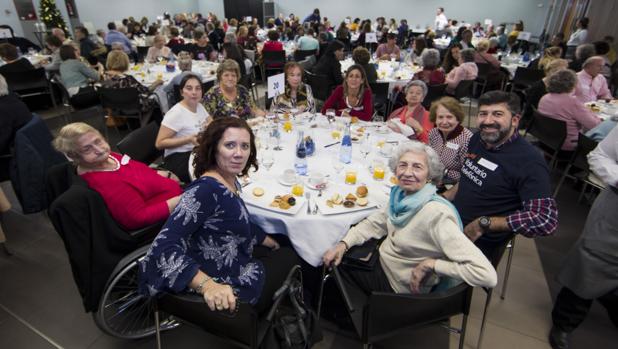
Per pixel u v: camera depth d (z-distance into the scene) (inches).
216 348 62.7
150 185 66.8
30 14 356.2
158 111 160.4
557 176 131.5
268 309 51.3
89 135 56.7
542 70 189.0
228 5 566.6
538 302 75.2
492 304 74.4
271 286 53.6
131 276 57.7
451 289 43.8
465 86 171.9
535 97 146.5
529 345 65.0
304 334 50.0
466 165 65.4
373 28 457.7
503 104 55.9
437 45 339.6
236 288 49.1
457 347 63.7
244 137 48.2
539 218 52.7
